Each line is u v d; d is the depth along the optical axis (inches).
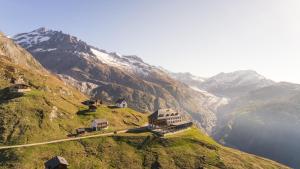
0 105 5339.6
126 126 6510.8
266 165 5354.3
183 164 4670.3
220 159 4970.5
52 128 5177.2
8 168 3853.3
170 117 6599.4
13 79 7066.9
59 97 6924.2
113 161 4532.5
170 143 5196.9
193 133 6112.2
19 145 4414.4
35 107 5521.7
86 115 6353.3
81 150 4623.5
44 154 4293.8
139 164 4559.5
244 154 5723.4
